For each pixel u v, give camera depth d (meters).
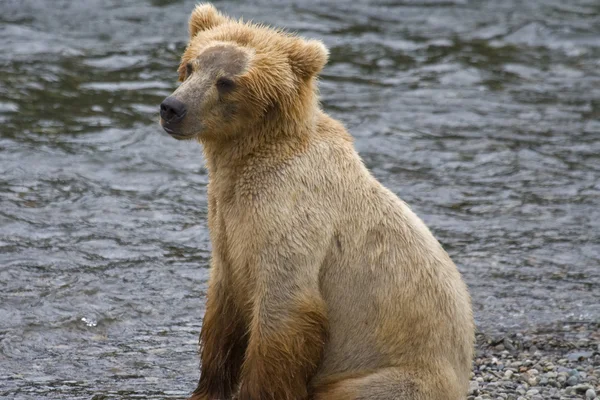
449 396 9.87
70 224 16.75
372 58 26.95
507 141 21.81
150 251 16.06
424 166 20.36
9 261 15.20
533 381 12.06
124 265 15.45
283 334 9.63
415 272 9.92
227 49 9.82
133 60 25.36
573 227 17.91
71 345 12.80
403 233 10.04
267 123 9.77
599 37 29.58
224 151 9.94
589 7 32.72
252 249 9.69
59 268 15.12
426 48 28.09
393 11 31.58
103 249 15.95
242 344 10.51
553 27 30.27
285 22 29.39
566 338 13.64
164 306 14.19
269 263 9.62
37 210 17.16
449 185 19.53
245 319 10.24
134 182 18.73
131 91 23.28
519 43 29.03
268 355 9.66
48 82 23.31
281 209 9.61
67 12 28.77
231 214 9.88
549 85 25.77
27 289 14.32
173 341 13.09
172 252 16.09
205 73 9.72
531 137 22.12
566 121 23.20
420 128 22.23
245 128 9.79
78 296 14.22
